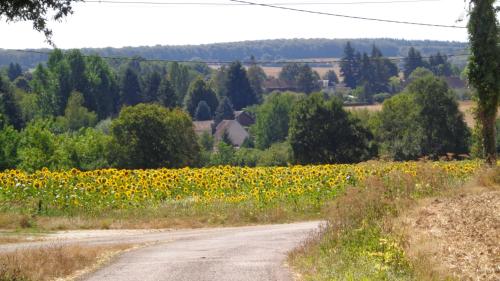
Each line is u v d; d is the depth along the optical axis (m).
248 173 36.47
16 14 11.25
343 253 13.19
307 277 11.61
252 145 138.00
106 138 83.25
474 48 30.80
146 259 14.96
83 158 81.62
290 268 12.98
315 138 79.12
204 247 17.84
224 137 134.25
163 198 31.73
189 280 11.54
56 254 14.26
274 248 17.17
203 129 153.50
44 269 12.59
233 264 13.66
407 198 19.52
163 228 25.88
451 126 88.88
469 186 21.89
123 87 149.88
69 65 136.50
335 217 16.64
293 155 81.31
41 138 78.75
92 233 23.62
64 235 22.80
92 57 143.88
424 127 89.38
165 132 80.81
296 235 20.98
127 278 11.94
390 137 95.31
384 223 15.11
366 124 98.06
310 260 13.23
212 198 30.95
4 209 27.56
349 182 32.41
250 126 150.50
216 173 36.25
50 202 28.70
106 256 15.57
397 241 13.12
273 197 30.72
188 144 86.81
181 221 26.95
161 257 15.34
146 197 31.16
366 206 17.52
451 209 17.14
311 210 29.14
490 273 11.09
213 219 27.64
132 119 80.00
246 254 15.72
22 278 11.72
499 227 14.25
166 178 34.09
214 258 14.86
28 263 12.90
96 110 137.88
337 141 79.25
